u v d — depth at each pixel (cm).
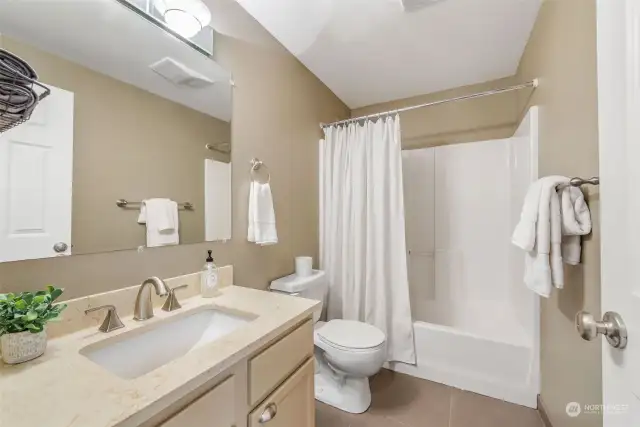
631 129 49
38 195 82
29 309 70
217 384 71
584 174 102
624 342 51
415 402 168
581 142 105
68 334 85
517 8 152
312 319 113
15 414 51
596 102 94
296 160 203
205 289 122
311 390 110
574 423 115
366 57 201
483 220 238
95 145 95
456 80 234
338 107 264
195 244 129
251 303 113
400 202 203
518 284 200
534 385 162
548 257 109
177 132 121
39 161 82
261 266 170
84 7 93
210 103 137
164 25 116
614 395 54
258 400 84
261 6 154
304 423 106
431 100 257
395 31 172
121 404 54
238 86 153
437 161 254
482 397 172
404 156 264
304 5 152
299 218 206
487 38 179
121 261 101
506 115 230
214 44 139
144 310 98
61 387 59
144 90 109
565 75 119
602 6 58
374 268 206
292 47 190
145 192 109
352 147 217
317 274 197
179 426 61
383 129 209
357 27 169
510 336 178
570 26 114
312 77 223
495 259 233
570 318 117
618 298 53
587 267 102
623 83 52
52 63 85
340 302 221
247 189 159
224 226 143
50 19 85
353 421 152
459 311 240
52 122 85
